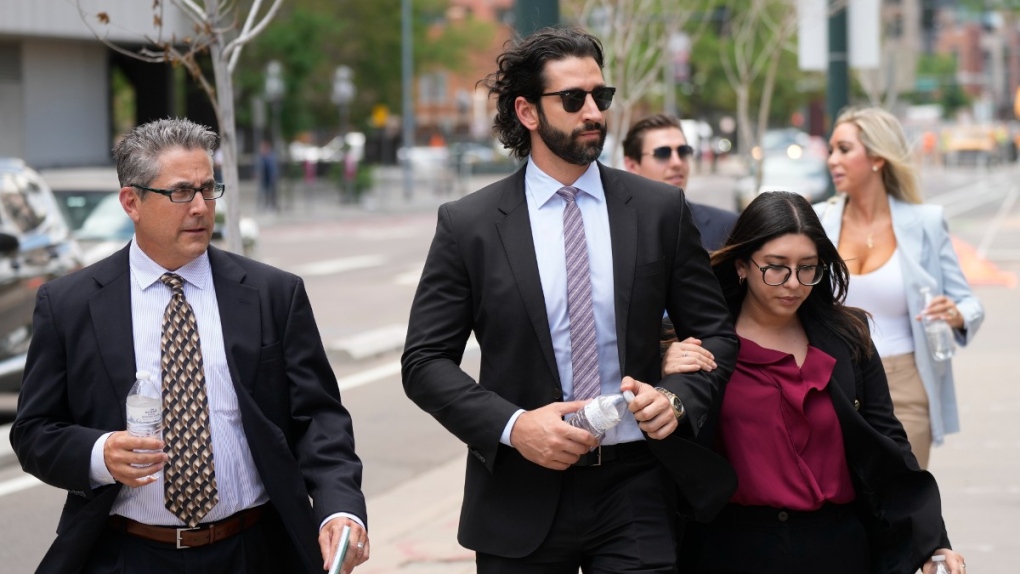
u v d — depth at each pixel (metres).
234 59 6.44
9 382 9.45
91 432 3.18
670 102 45.72
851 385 3.79
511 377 3.50
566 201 3.57
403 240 28.58
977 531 6.34
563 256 3.53
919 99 111.88
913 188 5.34
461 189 48.97
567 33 3.54
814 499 3.68
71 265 10.33
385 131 69.44
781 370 3.74
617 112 11.13
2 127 31.67
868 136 5.26
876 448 3.70
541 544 3.50
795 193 3.83
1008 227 26.77
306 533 3.28
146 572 3.26
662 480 3.56
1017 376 10.62
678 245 3.59
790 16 14.05
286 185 40.78
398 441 9.09
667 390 3.40
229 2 6.83
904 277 5.20
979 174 59.81
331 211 39.53
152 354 3.29
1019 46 157.75
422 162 57.88
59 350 3.29
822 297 3.88
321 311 16.22
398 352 13.27
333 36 45.56
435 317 3.55
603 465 3.52
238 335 3.32
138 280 3.33
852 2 12.10
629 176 3.65
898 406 5.16
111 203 12.99
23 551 6.71
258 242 13.66
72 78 33.25
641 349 3.50
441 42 56.91
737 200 27.67
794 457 3.70
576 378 3.50
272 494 3.27
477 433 3.40
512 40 3.68
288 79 41.78
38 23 30.62
